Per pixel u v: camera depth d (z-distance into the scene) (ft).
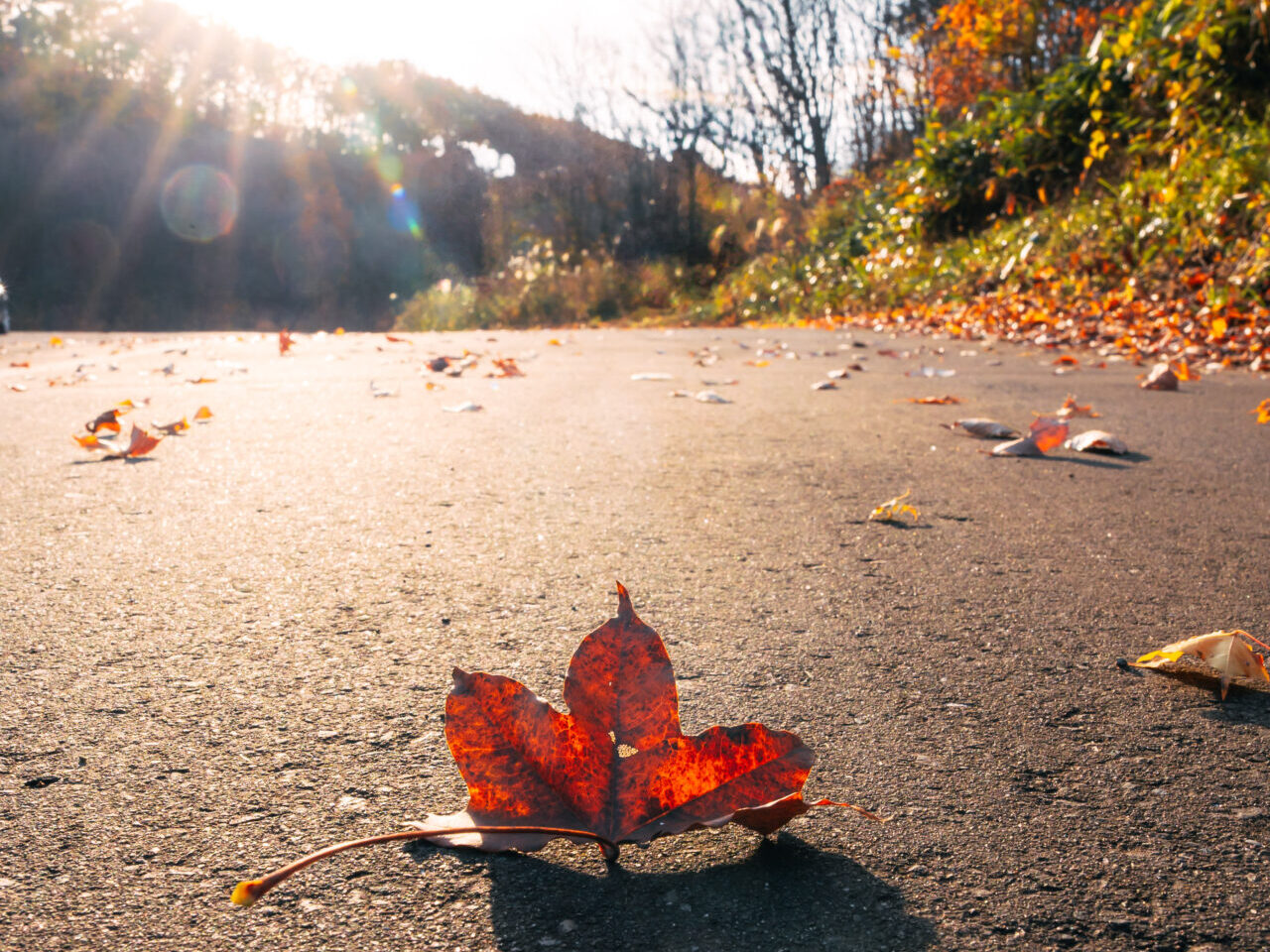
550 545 6.71
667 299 65.67
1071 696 4.29
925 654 4.77
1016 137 39.19
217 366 21.59
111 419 10.32
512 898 2.80
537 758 2.79
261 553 6.40
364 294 87.25
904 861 3.02
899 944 2.62
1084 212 31.68
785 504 8.04
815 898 2.82
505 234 82.28
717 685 4.39
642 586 5.82
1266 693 4.33
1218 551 6.65
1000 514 7.74
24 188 82.07
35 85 82.33
